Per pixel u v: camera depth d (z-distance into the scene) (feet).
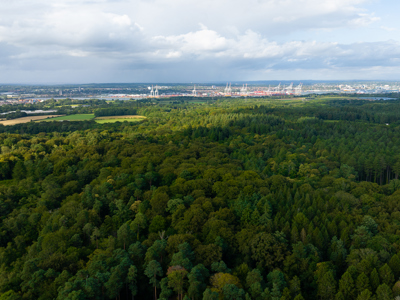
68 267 310.24
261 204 411.95
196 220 374.43
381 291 267.59
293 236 353.31
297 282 290.76
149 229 385.09
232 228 369.30
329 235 368.89
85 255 341.62
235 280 281.13
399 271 298.97
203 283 282.56
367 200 454.81
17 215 449.48
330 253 341.00
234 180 489.67
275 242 331.77
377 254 320.29
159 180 535.19
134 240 361.92
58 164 620.90
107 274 280.10
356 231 362.12
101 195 472.44
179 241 328.08
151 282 289.12
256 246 331.16
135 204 436.76
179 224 373.81
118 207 432.25
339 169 636.07
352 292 279.69
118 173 552.82
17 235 409.08
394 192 492.13
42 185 542.57
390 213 432.25
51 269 297.33
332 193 491.31
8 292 282.36
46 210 458.91
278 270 298.15
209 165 591.78
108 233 401.49
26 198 515.09
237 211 406.21
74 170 602.03
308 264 317.42
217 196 457.68
